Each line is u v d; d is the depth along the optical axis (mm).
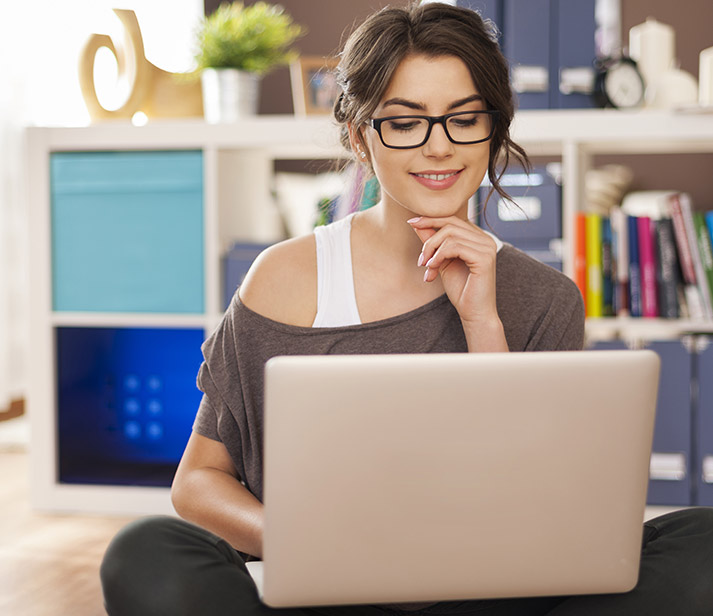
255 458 1387
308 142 2748
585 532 1050
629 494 1050
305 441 1002
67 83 4504
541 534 1042
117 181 2879
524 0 2748
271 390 999
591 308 2648
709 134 2578
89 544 2582
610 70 2762
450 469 1017
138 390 2943
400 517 1022
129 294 2887
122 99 3041
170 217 2854
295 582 1029
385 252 1397
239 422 1388
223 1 3955
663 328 2682
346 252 1409
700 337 2625
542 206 2701
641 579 1165
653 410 1045
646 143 2717
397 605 1243
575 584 1068
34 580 2285
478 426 1012
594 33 2754
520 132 2664
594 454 1033
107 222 2891
